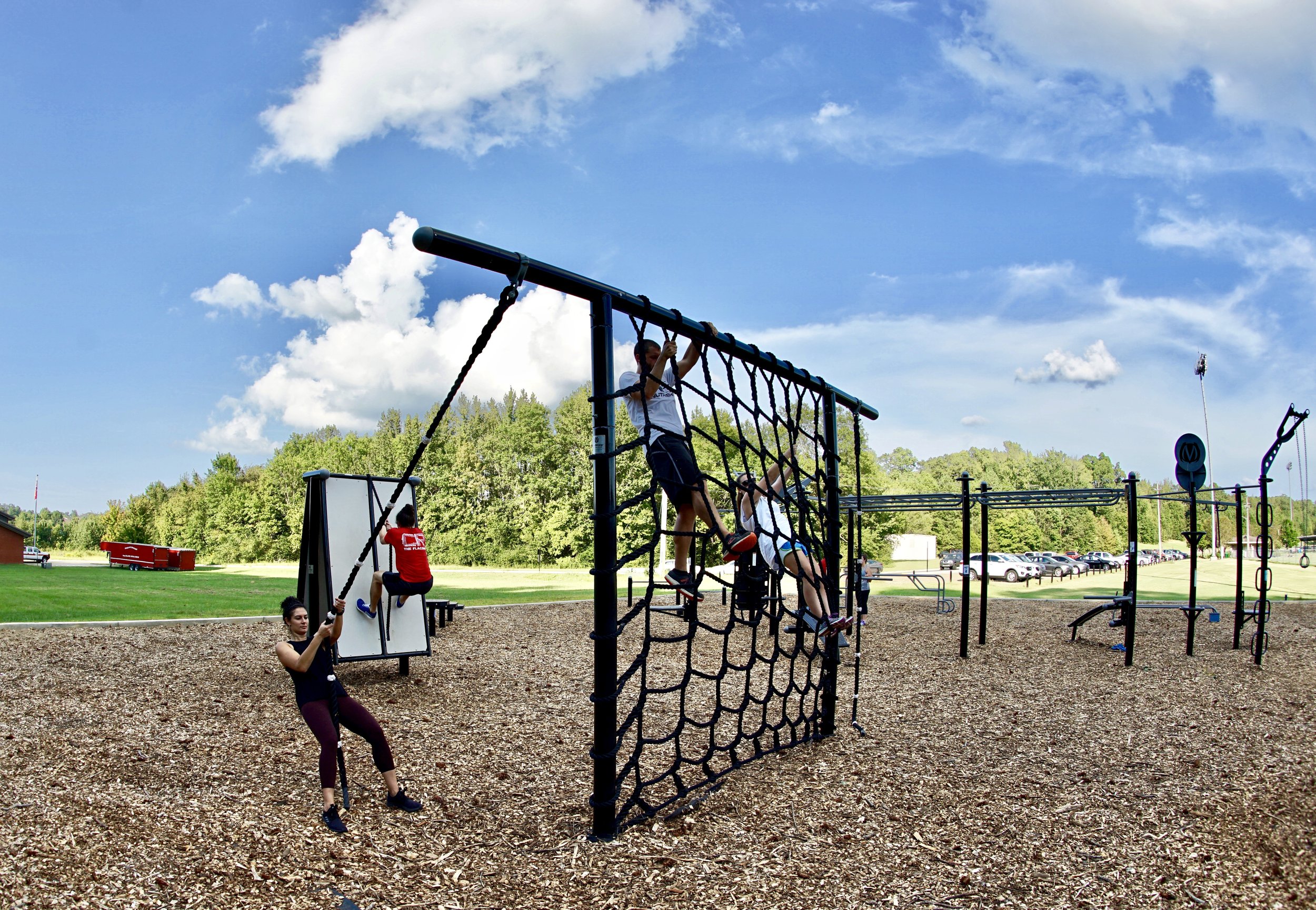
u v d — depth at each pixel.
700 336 5.19
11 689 7.57
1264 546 11.19
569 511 55.41
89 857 3.80
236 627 12.21
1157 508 97.25
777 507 6.88
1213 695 8.87
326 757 4.56
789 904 3.74
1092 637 13.52
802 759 6.17
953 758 6.24
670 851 4.29
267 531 71.50
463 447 62.06
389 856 4.12
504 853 4.22
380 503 9.02
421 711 7.45
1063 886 4.00
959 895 3.89
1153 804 5.21
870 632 14.23
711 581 24.52
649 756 6.18
